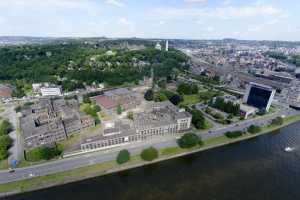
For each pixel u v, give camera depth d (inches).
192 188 5502.0
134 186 5506.9
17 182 5359.3
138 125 7780.5
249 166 6481.3
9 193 5068.9
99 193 5226.4
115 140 7091.5
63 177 5590.6
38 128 7303.2
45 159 6304.1
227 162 6658.5
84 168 5974.4
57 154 6496.1
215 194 5315.0
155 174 5994.1
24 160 6304.1
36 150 6279.5
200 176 5969.5
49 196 5083.7
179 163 6520.7
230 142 7839.6
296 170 6358.3
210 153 7130.9
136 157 6545.3
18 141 7475.4
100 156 6584.6
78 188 5369.1
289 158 6973.4
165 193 5295.3
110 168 6023.6
